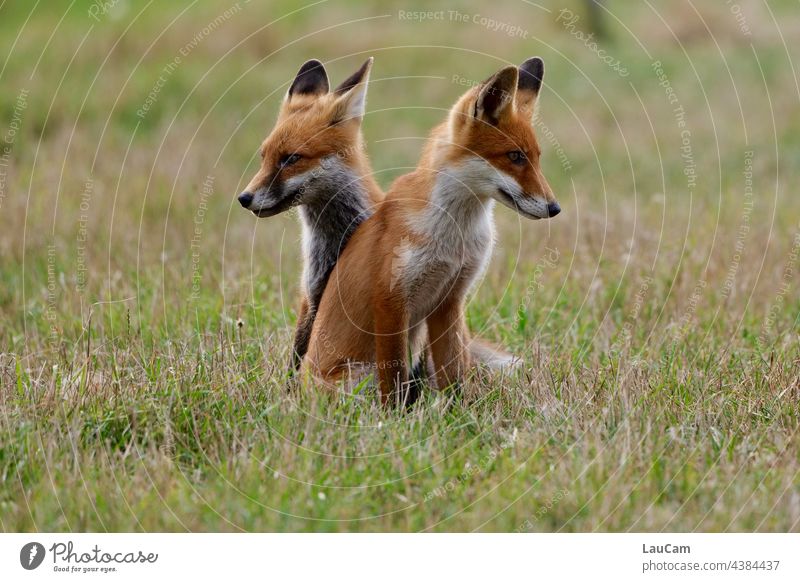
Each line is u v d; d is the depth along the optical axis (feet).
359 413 34.81
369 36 112.68
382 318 36.78
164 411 32.91
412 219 36.81
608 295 49.49
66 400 33.78
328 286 38.96
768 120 97.09
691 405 35.12
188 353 38.24
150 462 30.96
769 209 68.44
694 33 122.31
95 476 30.53
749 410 34.45
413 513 29.55
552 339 42.80
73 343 42.27
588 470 30.42
